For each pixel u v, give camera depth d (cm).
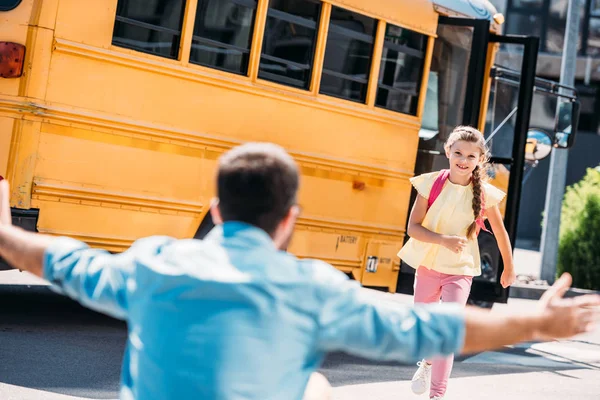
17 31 652
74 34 664
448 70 959
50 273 220
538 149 1174
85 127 673
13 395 536
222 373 195
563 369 857
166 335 199
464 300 599
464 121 955
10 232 226
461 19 938
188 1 718
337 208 838
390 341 202
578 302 205
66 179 665
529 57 978
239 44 756
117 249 693
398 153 892
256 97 767
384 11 858
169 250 210
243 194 212
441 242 580
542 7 2858
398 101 890
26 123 648
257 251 205
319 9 807
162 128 711
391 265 898
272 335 197
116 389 582
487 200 605
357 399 625
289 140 794
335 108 827
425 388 611
